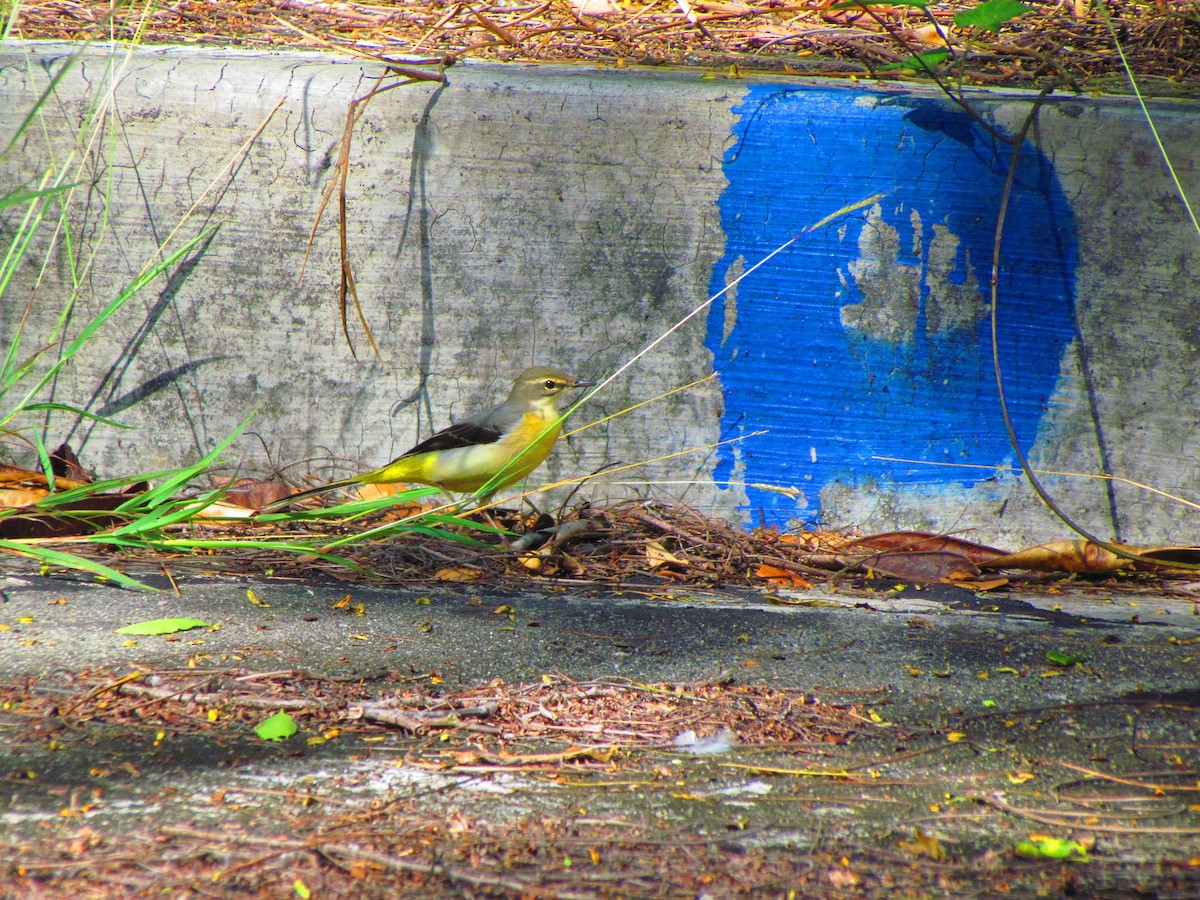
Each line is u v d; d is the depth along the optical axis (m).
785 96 8.93
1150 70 10.02
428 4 11.86
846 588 8.48
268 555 8.48
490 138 9.06
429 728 5.60
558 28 11.00
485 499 9.41
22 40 9.73
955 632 7.30
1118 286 8.91
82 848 4.34
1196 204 8.73
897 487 9.32
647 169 9.05
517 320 9.30
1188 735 5.74
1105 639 7.15
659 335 9.27
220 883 4.13
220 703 5.77
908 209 8.96
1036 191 8.86
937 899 4.20
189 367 9.44
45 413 9.45
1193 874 4.41
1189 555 8.78
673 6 11.75
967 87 9.38
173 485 7.80
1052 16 11.34
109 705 5.70
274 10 11.48
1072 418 9.12
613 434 9.42
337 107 9.08
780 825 4.75
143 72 9.11
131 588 7.54
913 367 9.16
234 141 9.15
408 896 4.10
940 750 5.54
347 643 6.68
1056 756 5.48
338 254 9.27
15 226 9.23
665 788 5.07
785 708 6.01
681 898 4.16
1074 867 4.44
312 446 9.52
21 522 8.17
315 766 5.16
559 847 4.50
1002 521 9.26
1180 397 8.98
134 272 9.31
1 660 6.16
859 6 9.09
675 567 8.69
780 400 9.31
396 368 9.41
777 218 9.07
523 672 6.37
